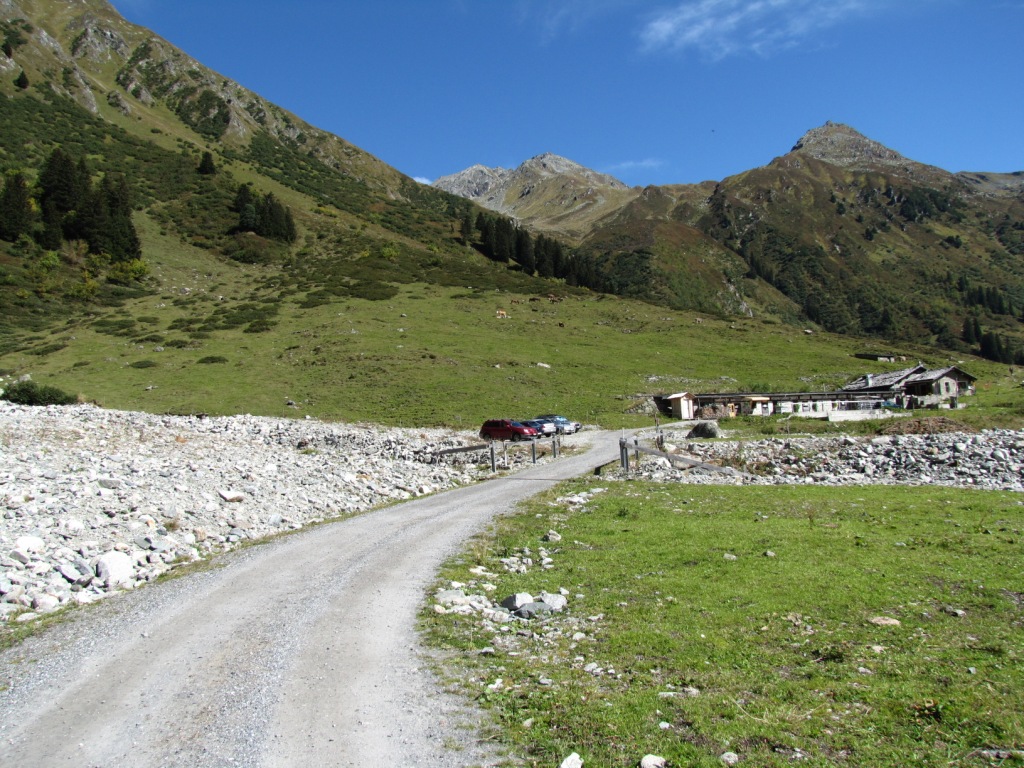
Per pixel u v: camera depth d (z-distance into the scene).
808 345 98.44
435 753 6.90
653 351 87.69
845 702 7.77
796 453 31.91
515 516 20.73
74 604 12.60
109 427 34.22
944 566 13.20
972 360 112.88
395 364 72.25
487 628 10.85
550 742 7.07
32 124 144.88
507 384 68.25
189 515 18.55
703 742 6.96
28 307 87.25
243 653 9.91
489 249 160.62
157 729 7.63
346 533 18.67
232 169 166.12
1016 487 23.61
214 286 107.31
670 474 28.98
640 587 12.79
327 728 7.50
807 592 11.87
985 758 6.41
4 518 15.80
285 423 47.91
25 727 7.82
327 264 122.50
